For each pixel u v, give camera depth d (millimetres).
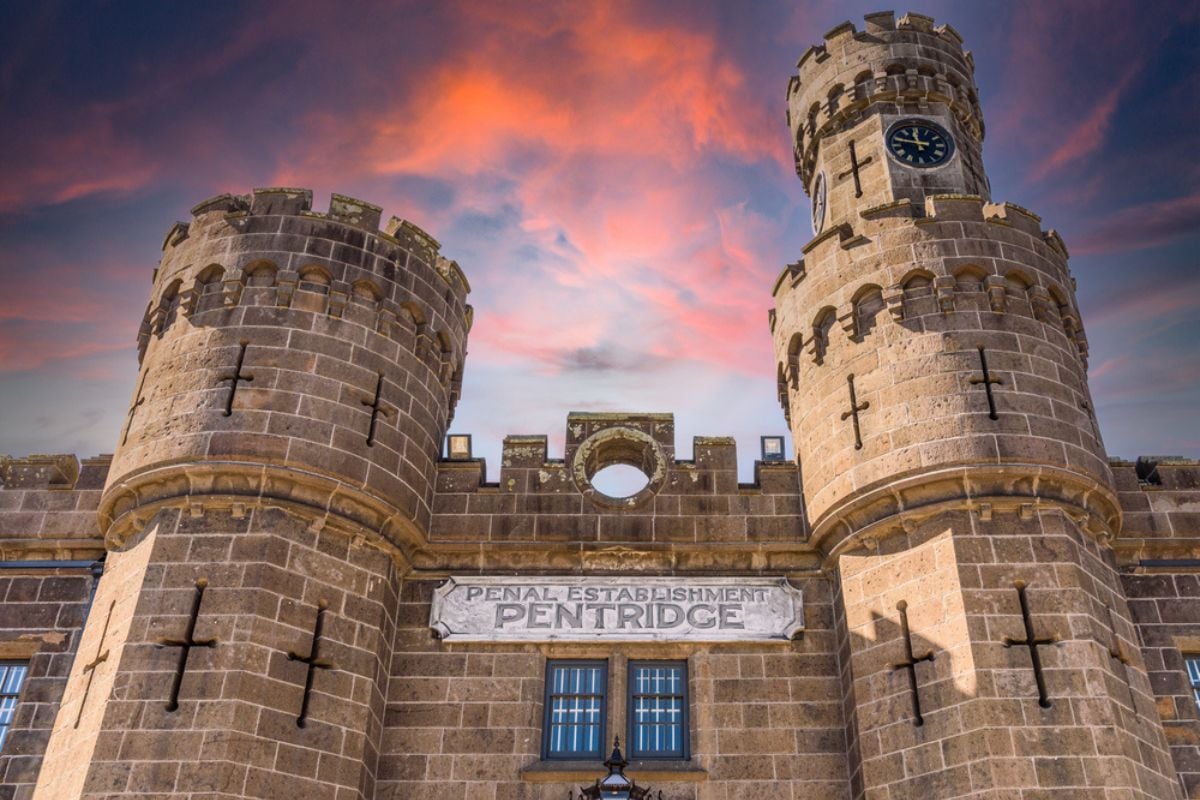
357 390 23109
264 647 19750
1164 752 20047
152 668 19266
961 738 18734
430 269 25969
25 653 22828
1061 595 19781
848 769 21062
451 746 21547
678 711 22250
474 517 24031
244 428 21562
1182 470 24219
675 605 23000
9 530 23859
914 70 29000
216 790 18109
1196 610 22594
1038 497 20672
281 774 18969
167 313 24250
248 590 20125
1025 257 23891
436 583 23484
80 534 23812
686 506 24109
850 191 27750
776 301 26859
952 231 23875
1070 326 24062
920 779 18984
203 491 21078
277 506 21172
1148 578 23000
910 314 23109
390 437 23172
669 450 24922
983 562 20172
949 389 21828
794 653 22422
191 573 20312
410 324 25016
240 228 24375
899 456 21469
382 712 21750
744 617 22797
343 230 24734
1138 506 23688
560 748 21891
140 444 21859
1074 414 22016
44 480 24609
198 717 18781
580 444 25031
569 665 22766
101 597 21812
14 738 21594
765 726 21641
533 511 24094
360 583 21734
